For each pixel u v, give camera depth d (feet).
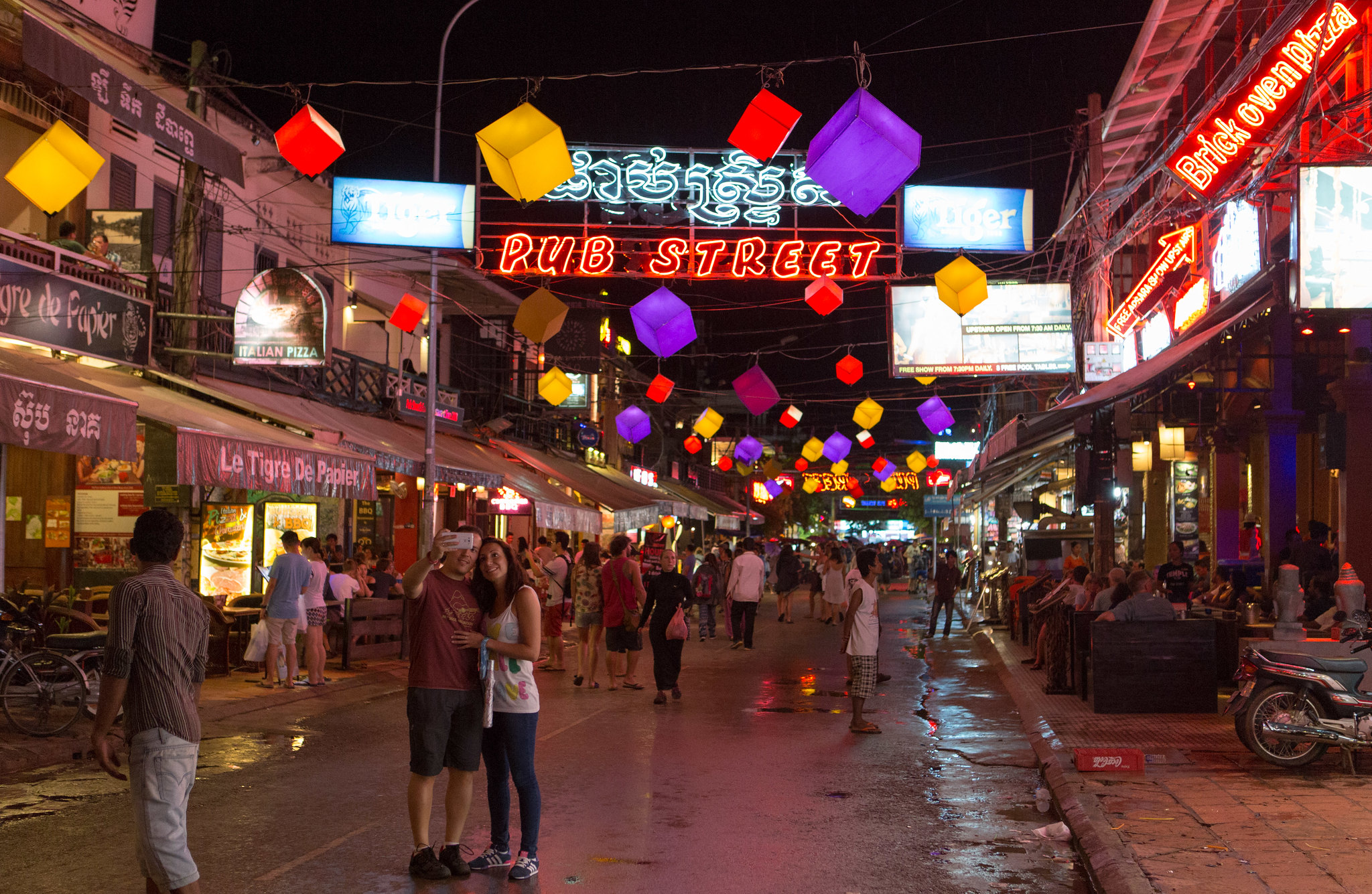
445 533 21.72
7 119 52.65
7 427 33.19
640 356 164.04
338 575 56.75
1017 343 73.92
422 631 21.42
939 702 47.98
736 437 189.98
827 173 30.14
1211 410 64.18
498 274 66.49
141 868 16.71
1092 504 61.41
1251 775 29.60
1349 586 40.52
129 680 16.78
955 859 22.86
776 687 52.85
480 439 97.25
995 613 94.94
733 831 24.90
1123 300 81.71
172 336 56.70
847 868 22.03
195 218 57.72
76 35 52.54
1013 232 68.28
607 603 51.11
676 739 37.42
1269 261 45.65
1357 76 43.78
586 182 67.05
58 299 46.62
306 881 20.77
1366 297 35.29
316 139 33.45
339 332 82.58
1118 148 75.61
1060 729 37.70
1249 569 61.00
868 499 258.16
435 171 67.77
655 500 112.57
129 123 43.47
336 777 30.48
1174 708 41.37
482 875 21.39
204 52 57.36
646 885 20.77
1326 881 19.56
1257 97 42.65
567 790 29.27
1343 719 30.04
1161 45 58.29
